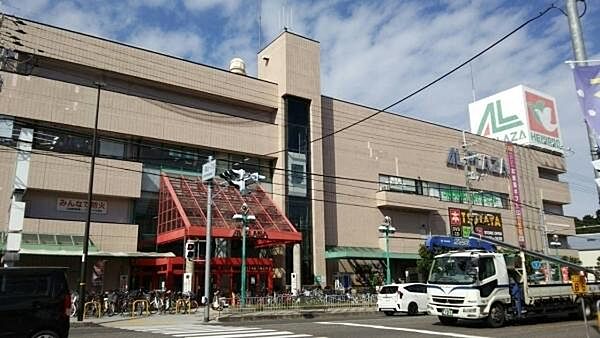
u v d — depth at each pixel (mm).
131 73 34531
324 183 41969
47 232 28812
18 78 30141
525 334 14531
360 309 28031
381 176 46312
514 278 18328
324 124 43000
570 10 10820
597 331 15133
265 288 33250
